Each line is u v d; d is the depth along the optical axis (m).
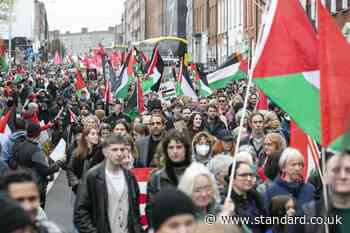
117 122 13.47
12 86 34.47
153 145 11.75
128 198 8.12
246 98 7.41
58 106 28.61
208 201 6.79
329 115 6.43
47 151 15.27
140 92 20.59
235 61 22.03
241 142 12.52
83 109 20.52
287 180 7.94
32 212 5.12
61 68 84.56
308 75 7.27
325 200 5.64
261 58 7.38
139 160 11.66
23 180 5.12
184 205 4.33
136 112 20.52
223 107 22.12
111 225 8.02
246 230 6.96
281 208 7.22
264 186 8.11
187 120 16.19
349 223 5.46
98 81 44.31
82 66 61.28
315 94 7.22
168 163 8.30
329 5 36.62
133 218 8.16
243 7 57.03
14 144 11.45
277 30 7.37
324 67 6.50
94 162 10.70
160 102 20.38
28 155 11.20
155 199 4.42
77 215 8.02
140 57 33.97
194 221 4.34
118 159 8.00
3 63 45.78
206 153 10.23
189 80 24.38
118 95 24.42
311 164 8.80
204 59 75.38
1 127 13.02
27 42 93.44
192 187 6.76
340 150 4.48
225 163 8.23
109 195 8.01
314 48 7.28
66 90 39.31
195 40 79.88
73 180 11.09
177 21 103.31
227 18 65.19
